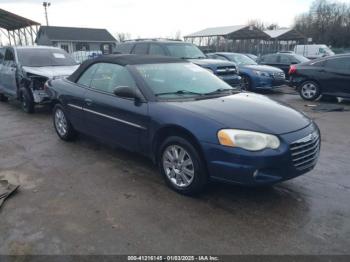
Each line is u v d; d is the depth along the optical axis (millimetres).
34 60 9031
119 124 4562
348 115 8398
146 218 3428
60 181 4336
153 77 4527
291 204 3703
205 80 4910
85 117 5238
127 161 5031
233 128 3457
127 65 4668
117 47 11977
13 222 3363
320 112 8828
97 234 3156
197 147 3660
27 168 4797
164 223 3336
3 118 8141
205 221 3371
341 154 5336
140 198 3852
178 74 4797
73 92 5449
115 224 3320
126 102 4430
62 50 9977
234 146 3391
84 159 5137
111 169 4723
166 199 3826
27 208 3643
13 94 9273
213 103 4035
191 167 3764
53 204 3727
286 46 39219
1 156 5324
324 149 5594
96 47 50656
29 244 3012
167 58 5152
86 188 4125
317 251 2900
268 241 3041
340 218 3414
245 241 3043
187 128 3648
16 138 6344
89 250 2930
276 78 12352
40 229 3242
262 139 3377
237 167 3391
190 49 11359
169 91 4371
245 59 14500
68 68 8930
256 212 3539
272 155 3354
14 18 20453
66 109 5668
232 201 3770
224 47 32906
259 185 3422
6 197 3850
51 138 6305
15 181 4336
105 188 4121
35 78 8133
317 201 3768
